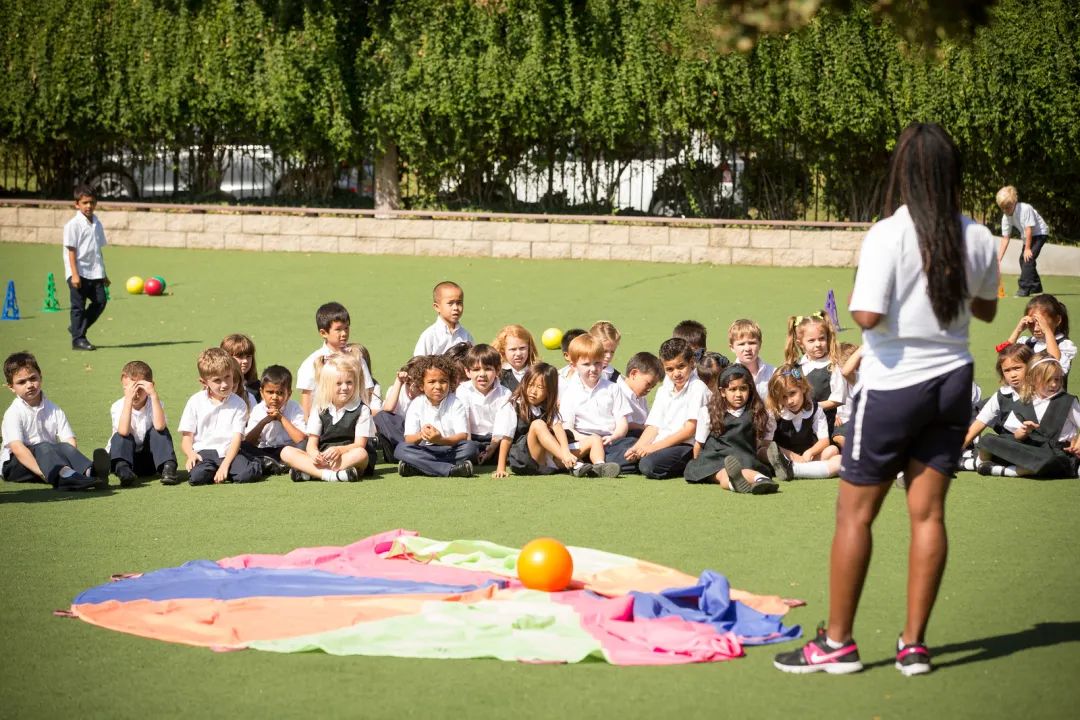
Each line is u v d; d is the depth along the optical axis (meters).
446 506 9.20
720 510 9.03
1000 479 9.91
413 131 27.17
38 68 27.77
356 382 10.23
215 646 6.14
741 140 26.55
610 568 7.38
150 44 27.45
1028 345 10.88
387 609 6.64
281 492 9.67
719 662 5.96
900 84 24.95
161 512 9.02
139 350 16.17
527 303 20.53
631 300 20.89
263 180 28.66
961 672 5.79
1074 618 6.54
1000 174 25.80
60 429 10.06
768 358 15.52
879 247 5.58
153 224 27.77
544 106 26.36
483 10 26.38
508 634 6.24
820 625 5.96
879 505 5.71
